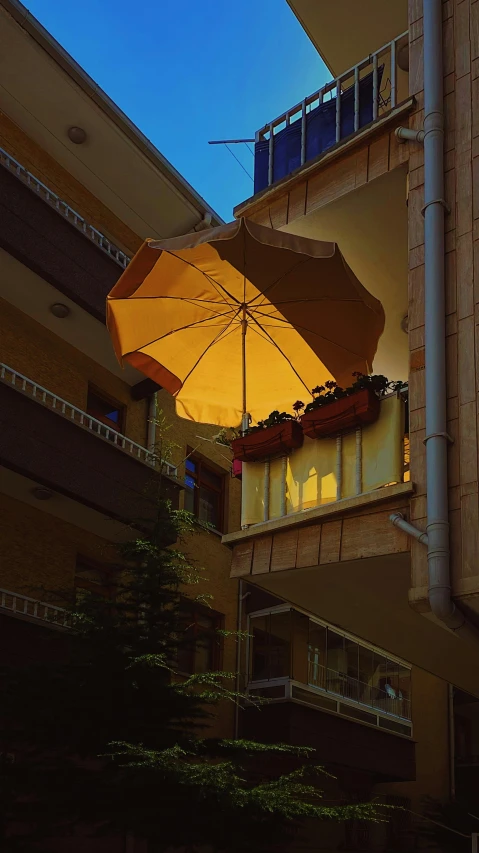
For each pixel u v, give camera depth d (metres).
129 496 15.04
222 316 11.31
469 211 8.91
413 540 8.29
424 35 9.84
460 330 8.59
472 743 25.16
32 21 14.44
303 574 9.41
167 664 9.77
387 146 10.10
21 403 13.49
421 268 9.06
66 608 10.52
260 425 10.25
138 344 11.42
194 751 9.63
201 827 8.72
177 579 10.55
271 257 10.02
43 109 15.70
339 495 9.22
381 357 12.76
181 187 17.16
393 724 19.78
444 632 10.59
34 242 14.34
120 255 16.64
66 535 15.32
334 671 18.38
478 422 8.17
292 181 10.95
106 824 9.03
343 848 18.88
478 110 9.21
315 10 14.13
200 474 19.08
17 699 9.56
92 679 9.54
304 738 16.80
